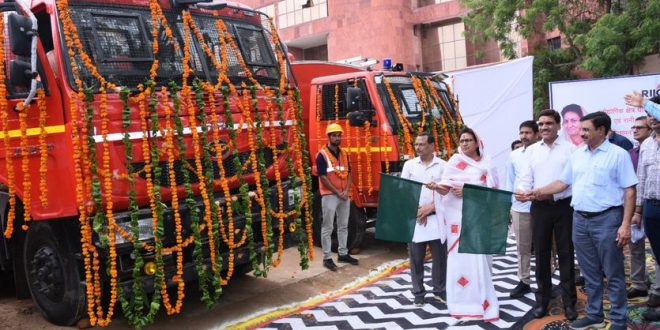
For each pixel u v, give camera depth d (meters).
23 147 4.12
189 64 4.58
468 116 8.92
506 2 13.16
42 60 4.05
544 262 4.64
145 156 4.10
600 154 4.13
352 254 7.36
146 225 4.16
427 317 4.86
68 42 3.99
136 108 4.13
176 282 4.32
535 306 4.84
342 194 6.61
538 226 4.61
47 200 4.17
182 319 4.98
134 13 4.44
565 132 7.45
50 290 4.63
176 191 4.29
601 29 11.12
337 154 6.66
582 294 5.30
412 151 6.74
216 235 4.43
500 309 4.96
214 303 4.55
